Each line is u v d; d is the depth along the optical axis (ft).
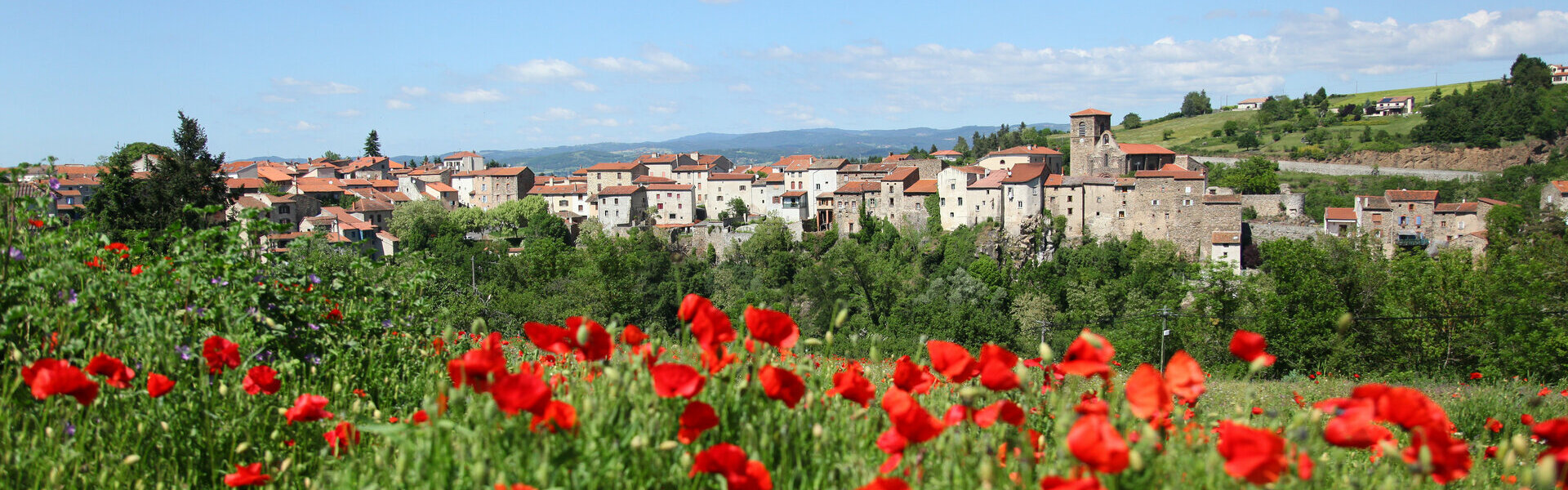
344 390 22.98
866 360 27.84
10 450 16.29
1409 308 112.47
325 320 28.60
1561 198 288.92
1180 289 193.36
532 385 12.48
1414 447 11.70
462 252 304.71
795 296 268.00
